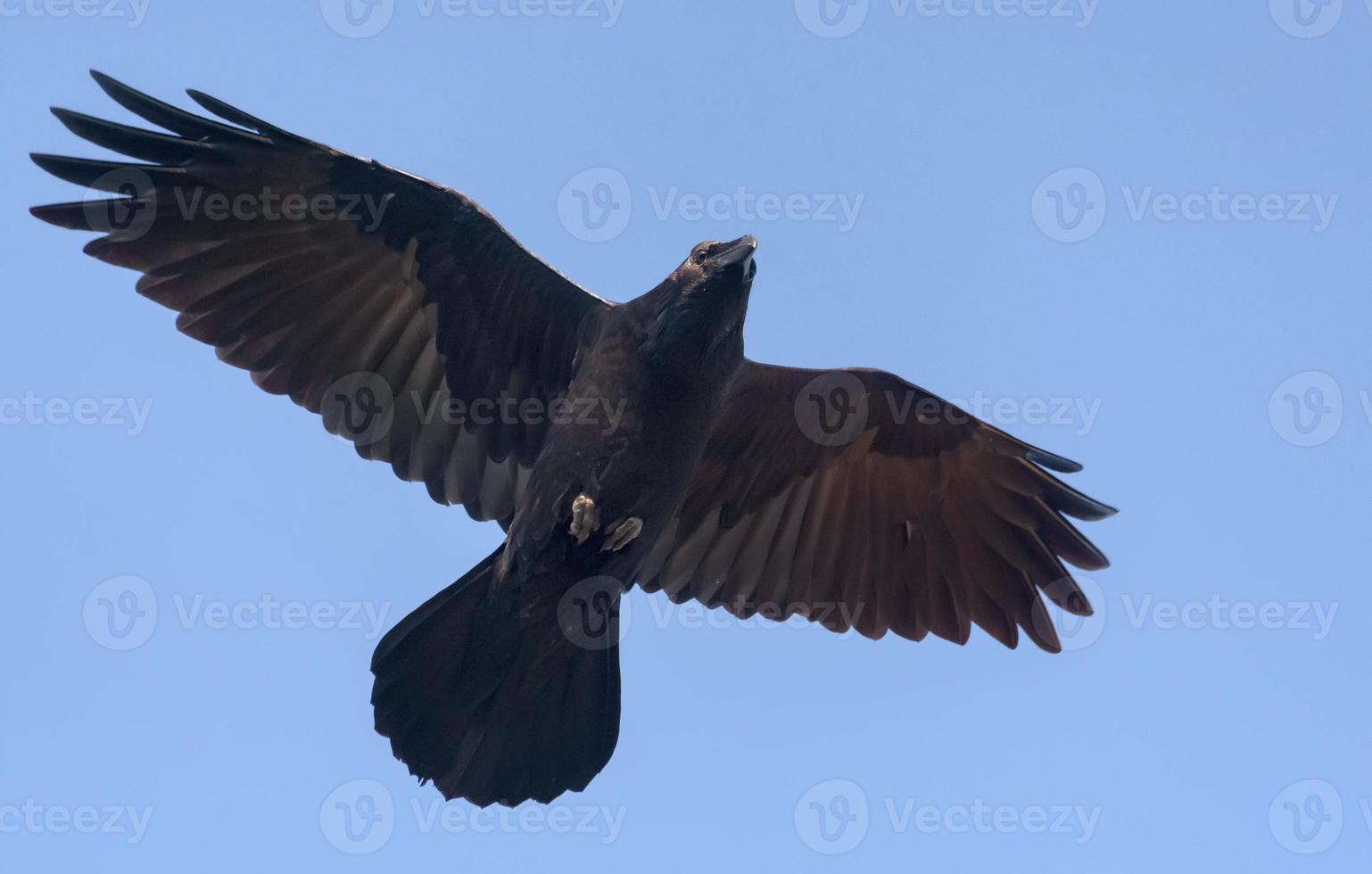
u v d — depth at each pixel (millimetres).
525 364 14062
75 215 12953
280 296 13719
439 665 13297
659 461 13391
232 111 12828
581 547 13227
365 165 13273
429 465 14133
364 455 14023
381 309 13961
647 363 13336
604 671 13562
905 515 15906
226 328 13578
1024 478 15414
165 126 12906
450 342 14039
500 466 14211
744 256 13164
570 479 13172
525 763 13391
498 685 13406
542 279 13781
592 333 13758
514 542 13227
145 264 13250
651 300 13531
